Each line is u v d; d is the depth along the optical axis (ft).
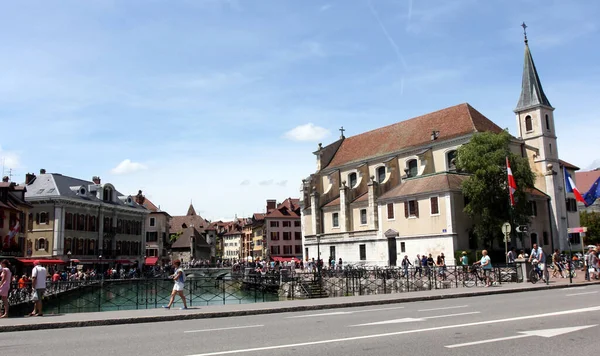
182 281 61.41
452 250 148.66
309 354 30.50
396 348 31.76
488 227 145.18
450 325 41.11
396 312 52.75
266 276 162.71
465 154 150.61
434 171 189.67
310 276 150.10
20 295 109.70
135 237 281.95
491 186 144.05
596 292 72.90
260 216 449.06
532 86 195.31
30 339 40.60
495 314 47.91
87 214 236.43
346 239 195.00
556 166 189.47
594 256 102.42
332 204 216.95
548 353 29.37
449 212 150.82
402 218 167.73
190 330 43.04
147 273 226.79
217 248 557.33
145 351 32.94
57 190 221.05
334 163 242.58
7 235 160.86
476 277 99.76
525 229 104.94
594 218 230.68
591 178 302.45
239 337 37.78
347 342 34.30
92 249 238.68
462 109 194.80
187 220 463.01
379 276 130.31
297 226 384.68
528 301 60.95
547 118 193.06
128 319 51.49
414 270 121.29
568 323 40.70
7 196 167.73
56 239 212.84
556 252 115.55
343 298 69.21
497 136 150.82
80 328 47.78
